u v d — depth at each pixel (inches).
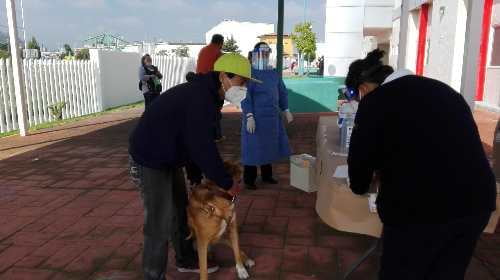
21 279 135.5
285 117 222.2
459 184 73.3
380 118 76.5
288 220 176.2
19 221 181.3
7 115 412.2
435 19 517.7
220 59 111.0
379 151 78.0
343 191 102.5
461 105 78.8
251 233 164.4
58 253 152.0
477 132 79.7
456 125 75.5
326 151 139.5
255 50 205.5
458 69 439.5
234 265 141.0
